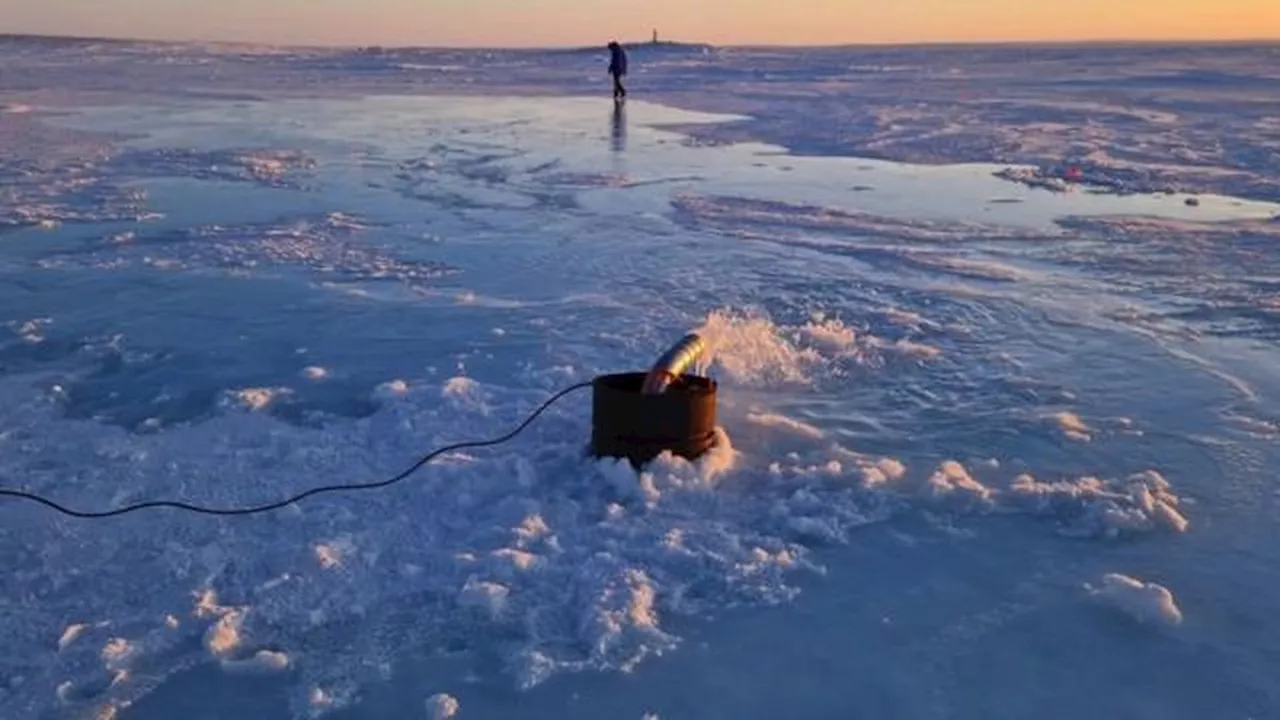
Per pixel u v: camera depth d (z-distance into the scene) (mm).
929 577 4586
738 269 10211
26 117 26594
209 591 4367
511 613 4242
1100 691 3840
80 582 4461
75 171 16703
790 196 15102
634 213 13508
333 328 8062
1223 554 4797
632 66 66375
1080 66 59562
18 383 6832
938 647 4094
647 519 5004
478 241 11555
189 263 10297
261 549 4719
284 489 5297
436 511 5082
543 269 10195
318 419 6246
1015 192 15703
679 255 10859
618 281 9680
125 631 4117
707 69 60500
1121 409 6582
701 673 3918
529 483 5332
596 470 5434
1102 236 12250
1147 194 15492
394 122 27000
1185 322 8562
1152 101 31359
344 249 11078
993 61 70812
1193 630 4207
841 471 5500
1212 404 6664
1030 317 8641
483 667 3941
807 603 4371
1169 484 5508
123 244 11203
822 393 6848
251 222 12594
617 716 3688
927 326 8320
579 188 15664
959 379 7105
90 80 43938
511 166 18188
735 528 4953
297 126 25406
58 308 8578
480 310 8570
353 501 5176
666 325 8141
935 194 15461
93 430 6094
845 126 25484
